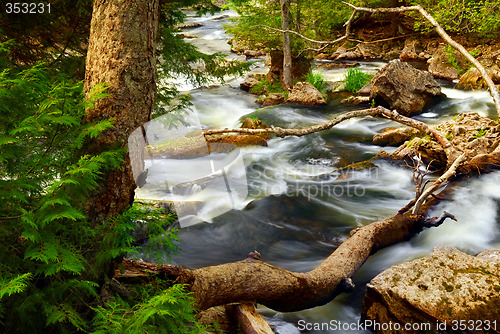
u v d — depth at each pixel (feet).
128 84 9.89
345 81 52.26
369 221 21.18
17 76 8.18
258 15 51.26
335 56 69.21
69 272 8.85
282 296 13.26
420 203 19.34
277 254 18.42
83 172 7.64
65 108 8.21
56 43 17.47
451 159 24.29
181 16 20.35
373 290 13.26
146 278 11.44
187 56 20.22
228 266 12.79
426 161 27.17
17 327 7.96
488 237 18.47
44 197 7.55
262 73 58.95
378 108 24.93
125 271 11.42
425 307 12.20
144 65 10.12
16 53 16.42
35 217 7.33
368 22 77.20
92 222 9.72
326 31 63.05
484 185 22.54
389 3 69.15
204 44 79.10
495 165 23.61
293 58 52.65
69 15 17.16
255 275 12.80
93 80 10.12
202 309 11.99
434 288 12.75
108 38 9.88
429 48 63.72
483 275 12.99
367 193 24.43
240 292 12.53
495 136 24.98
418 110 40.22
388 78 39.68
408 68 41.70
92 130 8.43
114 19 9.84
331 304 14.94
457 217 19.92
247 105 47.60
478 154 24.08
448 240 18.30
